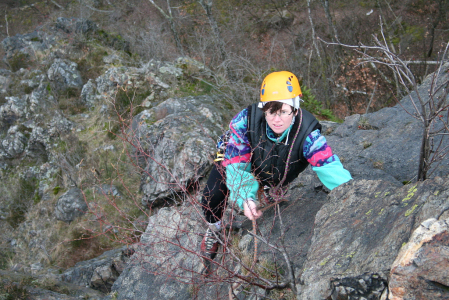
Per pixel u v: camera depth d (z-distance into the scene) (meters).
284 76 2.15
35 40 14.73
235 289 2.42
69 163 9.52
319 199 3.06
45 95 11.80
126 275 3.49
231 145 2.37
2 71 13.99
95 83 11.33
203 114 7.46
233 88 9.47
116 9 21.94
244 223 3.04
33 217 9.55
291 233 2.59
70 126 10.46
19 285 3.89
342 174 2.34
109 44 13.08
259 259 2.45
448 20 15.13
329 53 13.87
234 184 2.35
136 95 9.59
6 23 26.19
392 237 1.65
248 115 2.30
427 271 1.31
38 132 10.77
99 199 7.97
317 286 1.68
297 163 2.38
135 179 7.96
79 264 6.37
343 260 1.77
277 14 18.97
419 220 1.62
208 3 12.93
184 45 17.56
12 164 11.27
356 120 4.12
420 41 14.61
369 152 3.52
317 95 13.30
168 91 9.36
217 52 13.40
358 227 1.94
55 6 26.73
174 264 3.14
